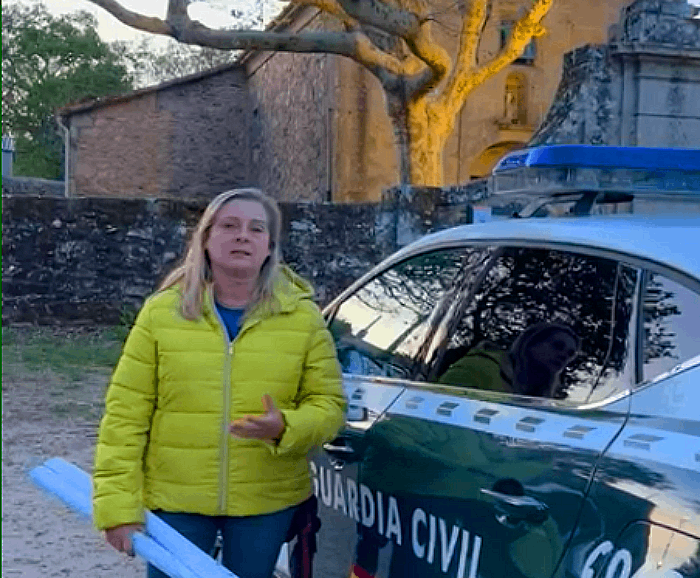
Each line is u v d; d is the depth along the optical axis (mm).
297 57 22109
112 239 13812
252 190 2920
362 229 13641
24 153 41656
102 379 10406
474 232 3156
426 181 14500
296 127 22328
